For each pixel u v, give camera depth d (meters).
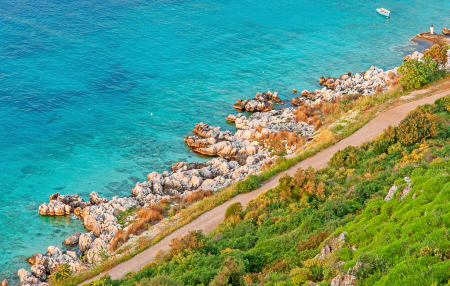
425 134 50.84
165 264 37.38
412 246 23.28
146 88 88.62
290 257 31.62
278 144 64.62
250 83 91.06
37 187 60.50
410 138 50.25
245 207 47.59
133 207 54.09
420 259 21.88
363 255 24.09
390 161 46.47
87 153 68.06
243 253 34.22
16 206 56.59
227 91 87.75
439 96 67.12
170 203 54.38
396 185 33.84
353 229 29.30
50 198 56.94
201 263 35.56
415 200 29.00
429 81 72.50
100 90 86.75
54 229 52.16
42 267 44.66
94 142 71.00
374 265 23.45
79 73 92.31
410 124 51.81
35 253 48.19
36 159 66.50
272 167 56.09
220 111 80.56
